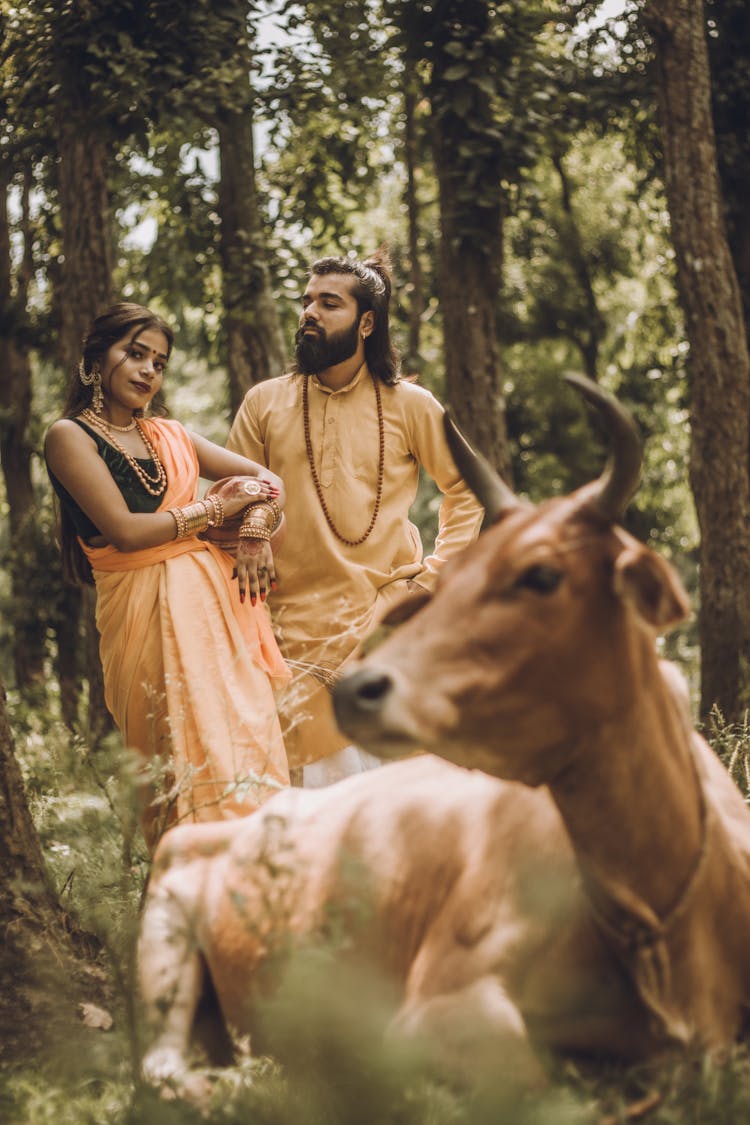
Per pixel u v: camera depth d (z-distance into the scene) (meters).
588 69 12.73
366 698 2.52
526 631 2.61
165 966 3.38
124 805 3.34
